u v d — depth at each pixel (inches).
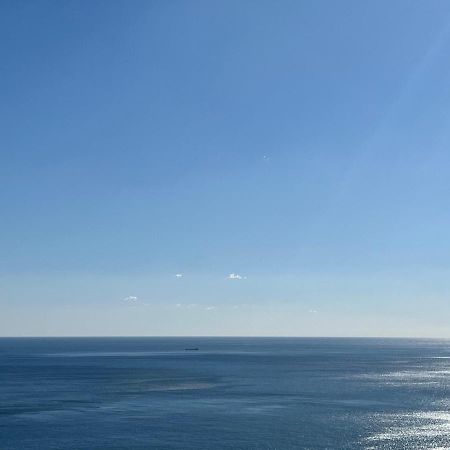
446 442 2753.4
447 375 6250.0
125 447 2640.3
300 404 3878.0
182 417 3351.4
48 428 3034.0
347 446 2667.3
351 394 4439.0
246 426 3093.0
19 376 6048.2
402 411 3590.1
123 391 4601.4
